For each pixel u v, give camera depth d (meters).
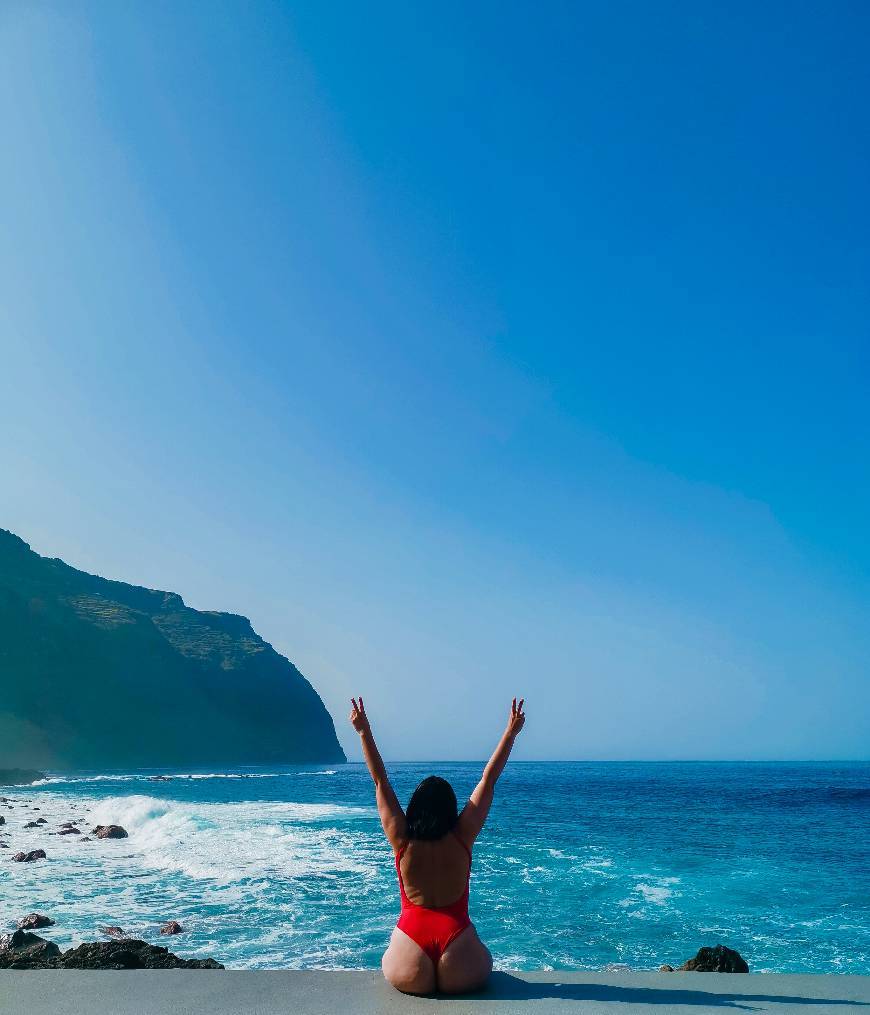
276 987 4.63
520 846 24.98
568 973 5.03
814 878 18.62
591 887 16.94
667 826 32.75
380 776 4.88
